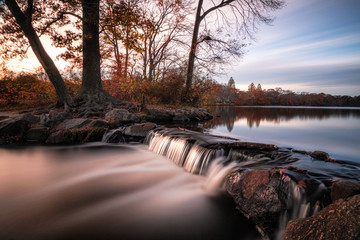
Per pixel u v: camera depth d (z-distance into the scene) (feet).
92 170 17.53
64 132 26.45
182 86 57.11
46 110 34.91
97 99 39.78
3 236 8.81
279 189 8.69
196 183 14.51
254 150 14.55
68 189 13.74
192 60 57.67
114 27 36.37
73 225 9.66
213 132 26.07
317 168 10.36
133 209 11.17
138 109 40.34
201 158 15.85
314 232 5.96
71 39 34.60
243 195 9.98
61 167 18.25
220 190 12.51
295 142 19.30
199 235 9.00
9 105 42.65
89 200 12.19
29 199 12.27
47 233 9.05
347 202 5.93
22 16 31.63
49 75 34.35
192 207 11.32
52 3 37.17
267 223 8.58
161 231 9.29
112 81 54.44
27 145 25.09
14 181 15.02
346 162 11.40
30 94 44.06
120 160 20.26
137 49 35.55
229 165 13.56
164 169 17.69
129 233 9.12
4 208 11.16
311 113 63.10
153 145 24.06
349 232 5.26
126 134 27.61
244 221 9.62
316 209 7.47
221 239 8.77
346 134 24.07
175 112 41.37
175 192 13.23
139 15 35.01
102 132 27.73
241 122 38.29
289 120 42.16
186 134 22.26
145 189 13.75
